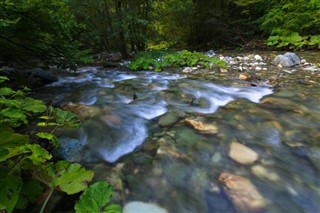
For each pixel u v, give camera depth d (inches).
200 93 144.9
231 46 390.3
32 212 59.5
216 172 74.0
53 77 211.5
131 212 60.9
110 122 102.7
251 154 81.8
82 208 46.6
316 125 100.3
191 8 394.6
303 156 81.0
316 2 283.4
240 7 409.4
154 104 129.3
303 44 281.0
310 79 166.7
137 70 250.5
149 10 364.5
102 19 318.3
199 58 251.9
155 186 69.1
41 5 136.5
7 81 165.5
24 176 60.2
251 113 113.3
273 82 165.3
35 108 74.1
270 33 341.1
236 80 175.5
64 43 172.6
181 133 95.3
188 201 64.6
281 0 341.4
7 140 53.1
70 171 59.5
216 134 94.0
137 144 91.6
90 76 229.8
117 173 73.8
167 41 418.6
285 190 67.3
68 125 73.0
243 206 62.7
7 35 143.4
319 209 62.4
